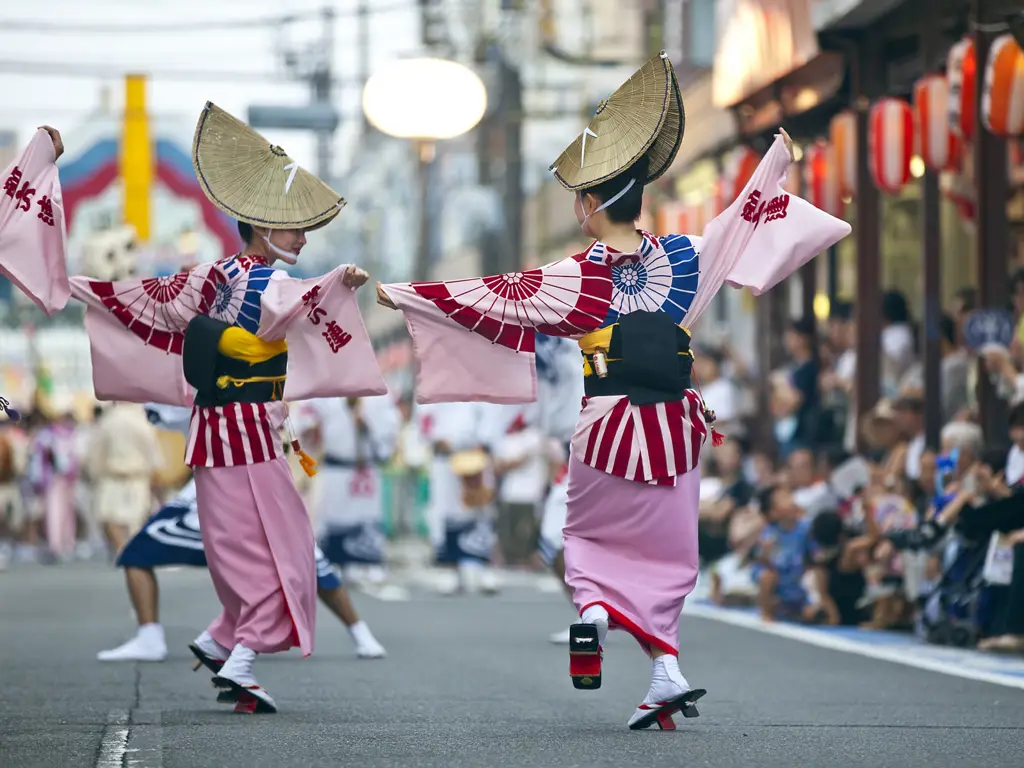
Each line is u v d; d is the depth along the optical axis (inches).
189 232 1780.3
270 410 549.0
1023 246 1126.4
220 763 428.1
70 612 1044.5
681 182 1909.4
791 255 502.0
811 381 1237.1
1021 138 902.4
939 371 1047.0
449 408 1298.0
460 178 3164.4
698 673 701.3
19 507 1809.8
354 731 498.9
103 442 1412.4
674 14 1737.2
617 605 485.4
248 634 545.6
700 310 501.4
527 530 1675.7
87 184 2149.4
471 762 430.3
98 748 458.0
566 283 495.8
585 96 2304.4
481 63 2431.1
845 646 828.0
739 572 1112.2
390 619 1016.9
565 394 856.3
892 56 1163.3
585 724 521.3
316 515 1350.9
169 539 750.5
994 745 470.9
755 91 1299.2
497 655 789.2
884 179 1049.5
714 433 508.7
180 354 560.7
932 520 818.8
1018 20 853.8
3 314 3093.0
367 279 537.3
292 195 553.0
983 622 818.2
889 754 449.4
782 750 455.5
